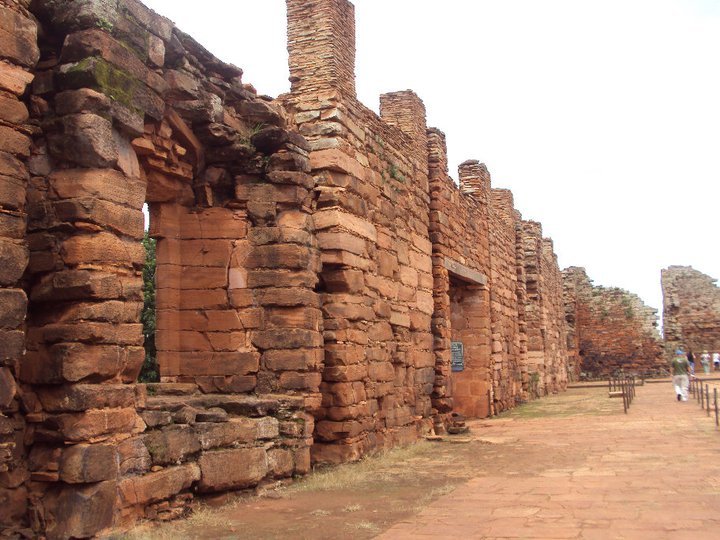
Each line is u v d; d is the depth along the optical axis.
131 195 9.62
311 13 15.88
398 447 16.69
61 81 9.21
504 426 22.00
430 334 20.61
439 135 22.69
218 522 9.49
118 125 9.54
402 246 18.80
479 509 10.07
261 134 13.79
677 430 18.19
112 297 9.12
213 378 13.53
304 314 13.52
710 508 9.65
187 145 13.04
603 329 58.28
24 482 8.73
